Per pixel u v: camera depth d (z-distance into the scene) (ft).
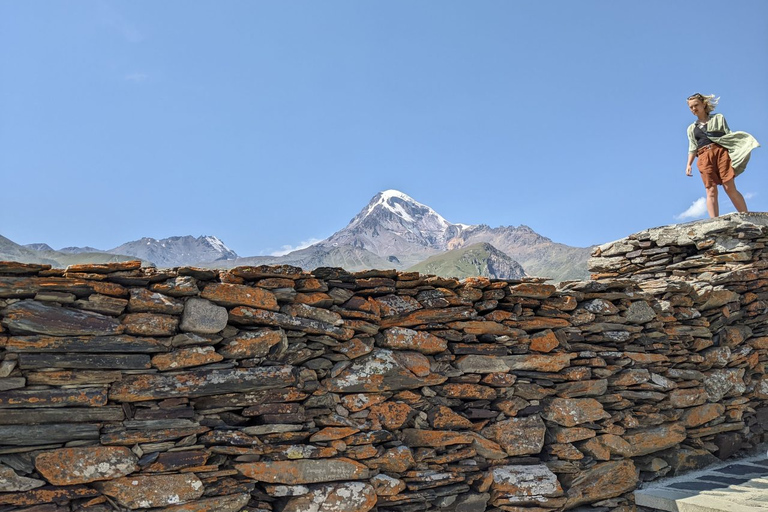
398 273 20.01
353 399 18.92
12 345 15.35
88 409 15.90
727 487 21.50
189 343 17.07
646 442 22.74
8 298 15.65
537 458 21.09
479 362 20.71
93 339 15.99
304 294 18.83
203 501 16.60
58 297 15.92
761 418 26.63
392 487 18.63
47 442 15.53
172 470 16.44
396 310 19.95
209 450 16.85
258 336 17.78
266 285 18.20
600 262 31.01
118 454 15.97
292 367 18.17
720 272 26.96
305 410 18.26
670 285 24.89
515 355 21.30
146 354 16.58
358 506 18.03
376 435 18.76
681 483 22.35
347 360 19.15
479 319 21.07
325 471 17.94
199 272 17.39
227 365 17.42
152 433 16.33
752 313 27.07
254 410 17.62
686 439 24.26
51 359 15.66
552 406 21.53
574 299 22.65
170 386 16.62
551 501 20.51
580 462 21.47
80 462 15.66
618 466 22.06
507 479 20.26
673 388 23.94
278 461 17.58
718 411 25.00
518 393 21.22
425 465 19.49
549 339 21.83
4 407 15.28
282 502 17.61
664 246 29.04
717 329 26.09
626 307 23.71
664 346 23.99
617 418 22.54
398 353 19.76
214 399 17.28
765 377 26.99
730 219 27.14
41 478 15.51
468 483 19.85
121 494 15.89
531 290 21.71
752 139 27.71
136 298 16.55
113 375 16.17
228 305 17.70
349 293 19.45
